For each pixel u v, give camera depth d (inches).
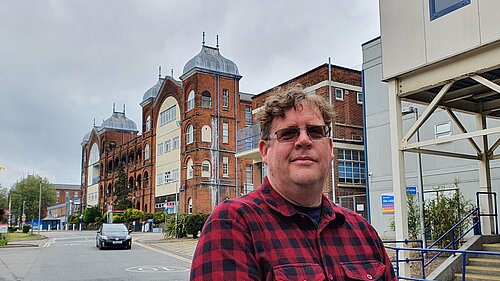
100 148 2999.5
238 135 1219.9
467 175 685.3
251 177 1793.8
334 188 1045.8
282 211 81.3
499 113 485.4
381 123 856.9
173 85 1977.1
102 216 2687.0
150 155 2169.0
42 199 3941.9
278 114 88.1
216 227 77.2
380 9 412.8
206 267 74.0
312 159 84.7
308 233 81.7
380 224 835.4
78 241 1386.6
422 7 378.3
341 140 1080.2
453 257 405.1
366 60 897.5
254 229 77.8
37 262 712.4
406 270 372.5
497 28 328.5
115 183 2559.1
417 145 375.2
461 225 532.1
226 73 1785.2
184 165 1784.0
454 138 350.6
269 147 88.7
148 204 2155.5
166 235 1280.8
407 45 386.9
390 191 824.9
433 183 731.4
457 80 362.9
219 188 1711.4
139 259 757.9
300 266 76.4
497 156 470.9
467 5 347.6
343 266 81.9
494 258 400.8
